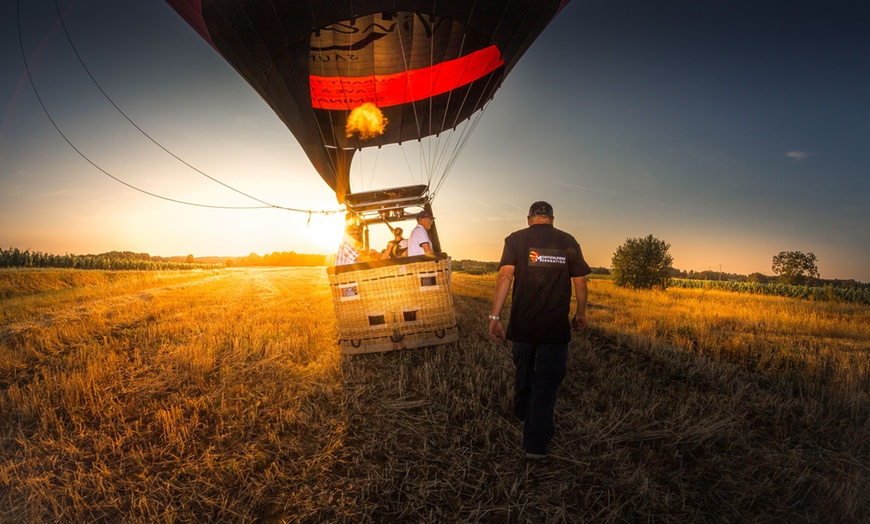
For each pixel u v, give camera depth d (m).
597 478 2.97
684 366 5.62
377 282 5.74
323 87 8.46
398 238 7.62
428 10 5.78
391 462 3.19
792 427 3.80
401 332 5.77
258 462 3.26
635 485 2.86
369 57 7.81
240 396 4.64
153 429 3.90
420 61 7.98
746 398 4.45
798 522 2.55
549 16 6.53
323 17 5.64
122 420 4.00
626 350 6.60
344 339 5.81
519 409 3.45
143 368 5.78
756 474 3.06
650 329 8.41
